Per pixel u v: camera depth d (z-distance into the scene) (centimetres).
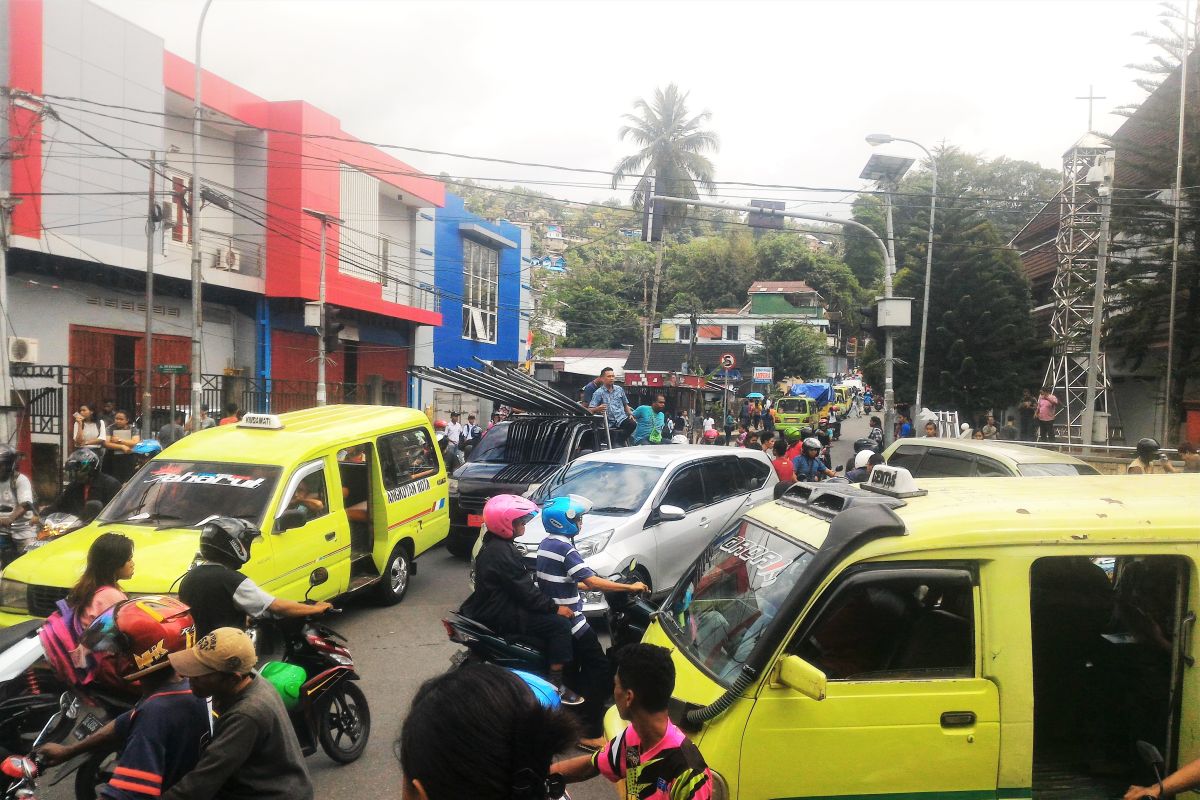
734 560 436
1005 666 348
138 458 1193
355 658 757
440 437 1838
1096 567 416
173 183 1948
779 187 1864
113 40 1725
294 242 2175
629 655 288
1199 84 2131
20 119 1503
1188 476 464
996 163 7150
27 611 630
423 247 2942
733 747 337
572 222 13475
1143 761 365
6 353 1296
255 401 2184
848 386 5859
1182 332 2123
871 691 342
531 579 543
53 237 1588
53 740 473
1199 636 353
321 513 805
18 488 920
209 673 287
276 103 2197
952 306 3072
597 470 923
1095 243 2466
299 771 302
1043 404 2358
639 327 6656
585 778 314
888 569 350
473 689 165
